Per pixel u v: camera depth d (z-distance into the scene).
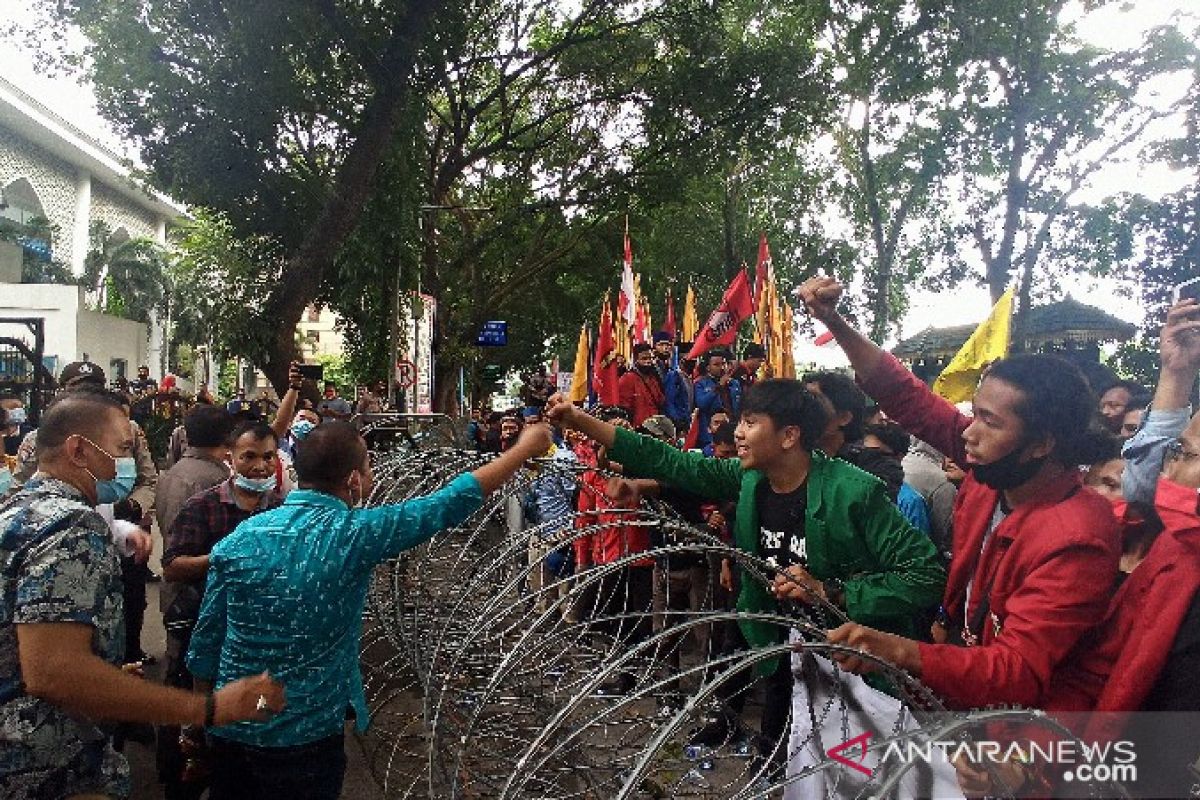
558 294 29.16
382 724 4.04
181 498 4.61
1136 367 11.80
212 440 4.81
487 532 4.59
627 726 2.93
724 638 4.77
